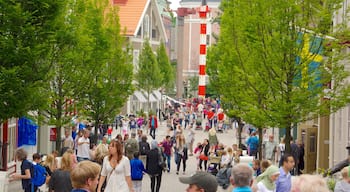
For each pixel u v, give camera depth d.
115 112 55.94
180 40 164.62
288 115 38.28
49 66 34.47
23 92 30.00
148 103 121.00
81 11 42.81
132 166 31.19
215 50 71.00
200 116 107.38
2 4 29.52
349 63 40.28
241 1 42.19
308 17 38.28
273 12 38.22
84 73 45.19
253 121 40.91
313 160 49.31
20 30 30.03
